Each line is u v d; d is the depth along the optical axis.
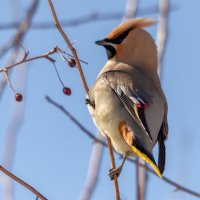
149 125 9.01
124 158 9.27
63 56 8.28
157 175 8.76
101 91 9.54
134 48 10.56
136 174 8.59
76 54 8.48
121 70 9.99
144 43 10.53
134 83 9.48
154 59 10.53
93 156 9.04
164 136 9.36
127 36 10.62
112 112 9.20
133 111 9.02
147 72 10.36
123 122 9.05
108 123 9.26
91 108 9.73
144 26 10.63
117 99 9.30
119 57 10.64
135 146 8.74
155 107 9.24
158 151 9.14
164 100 9.78
